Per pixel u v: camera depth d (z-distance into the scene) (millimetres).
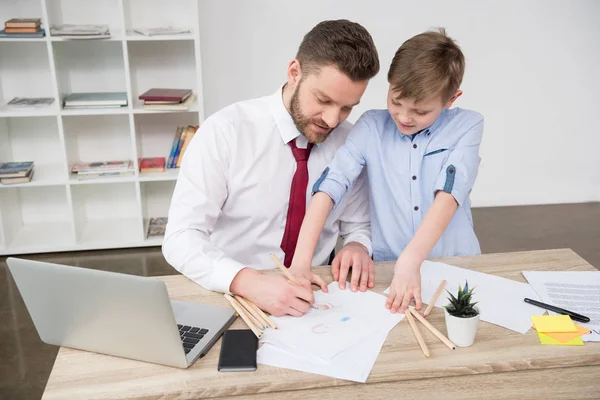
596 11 3871
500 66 3918
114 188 3707
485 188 4176
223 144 1688
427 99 1412
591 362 1159
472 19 3803
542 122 4074
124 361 1153
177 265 1480
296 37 3676
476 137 1640
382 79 3854
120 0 3098
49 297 1126
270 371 1110
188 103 3303
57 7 3301
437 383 1103
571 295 1381
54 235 3545
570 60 3961
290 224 1765
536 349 1176
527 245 3580
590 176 4203
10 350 2512
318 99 1471
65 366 1136
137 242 3482
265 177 1741
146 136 3613
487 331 1241
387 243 1762
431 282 1447
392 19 3736
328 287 1431
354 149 1658
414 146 1662
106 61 3434
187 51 3500
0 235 3369
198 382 1083
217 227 1817
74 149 3537
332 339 1204
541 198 4211
